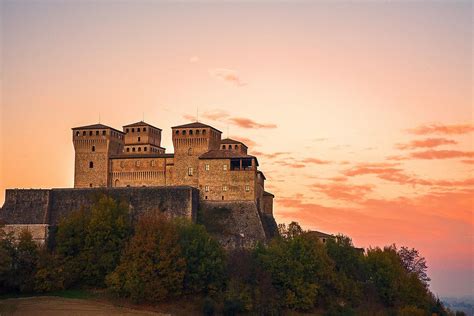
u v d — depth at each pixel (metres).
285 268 192.88
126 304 180.75
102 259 194.38
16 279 188.38
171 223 194.75
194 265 186.75
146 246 183.75
